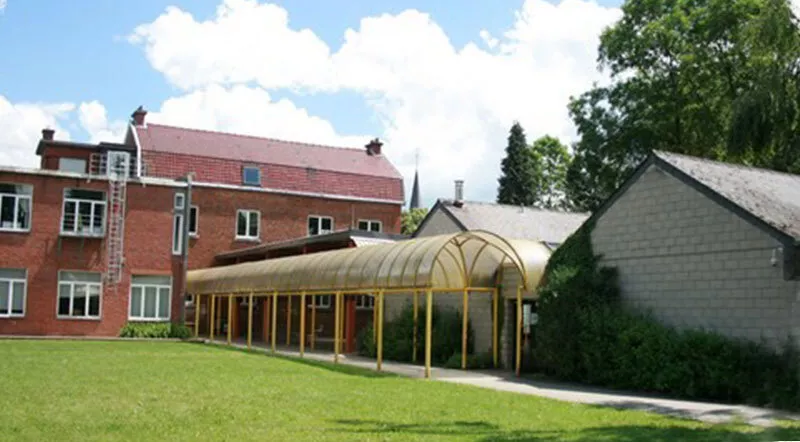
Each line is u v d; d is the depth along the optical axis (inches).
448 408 541.3
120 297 1469.0
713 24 1261.1
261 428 429.4
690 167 740.0
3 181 1402.6
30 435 390.6
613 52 1434.5
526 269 865.5
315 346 1312.7
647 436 429.4
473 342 976.9
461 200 1232.8
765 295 636.1
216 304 1624.0
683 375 661.3
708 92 1348.4
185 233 1541.6
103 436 392.8
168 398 553.9
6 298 1396.4
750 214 652.1
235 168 1706.4
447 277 937.5
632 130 1402.6
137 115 1742.1
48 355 947.3
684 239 716.0
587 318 764.6
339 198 1801.2
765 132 756.6
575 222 1277.1
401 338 1043.3
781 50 743.1
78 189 1460.4
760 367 624.1
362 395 604.4
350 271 947.3
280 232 1731.1
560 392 683.4
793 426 487.5
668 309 727.1
